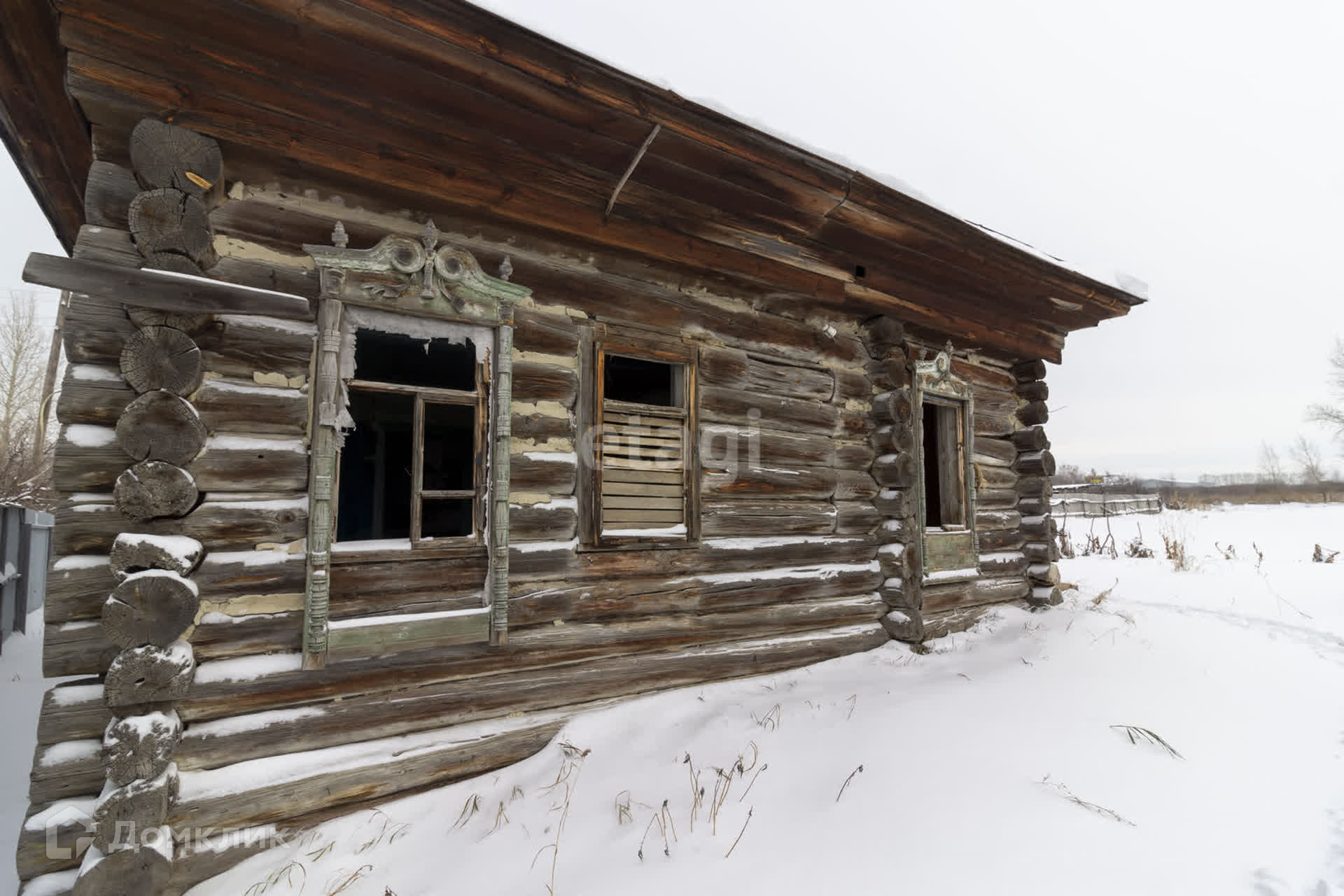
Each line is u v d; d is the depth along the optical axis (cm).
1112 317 680
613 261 415
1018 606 671
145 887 234
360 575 312
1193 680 489
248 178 300
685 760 333
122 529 260
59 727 243
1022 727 379
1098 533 1809
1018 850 258
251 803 271
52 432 1748
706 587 434
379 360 627
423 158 324
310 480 301
